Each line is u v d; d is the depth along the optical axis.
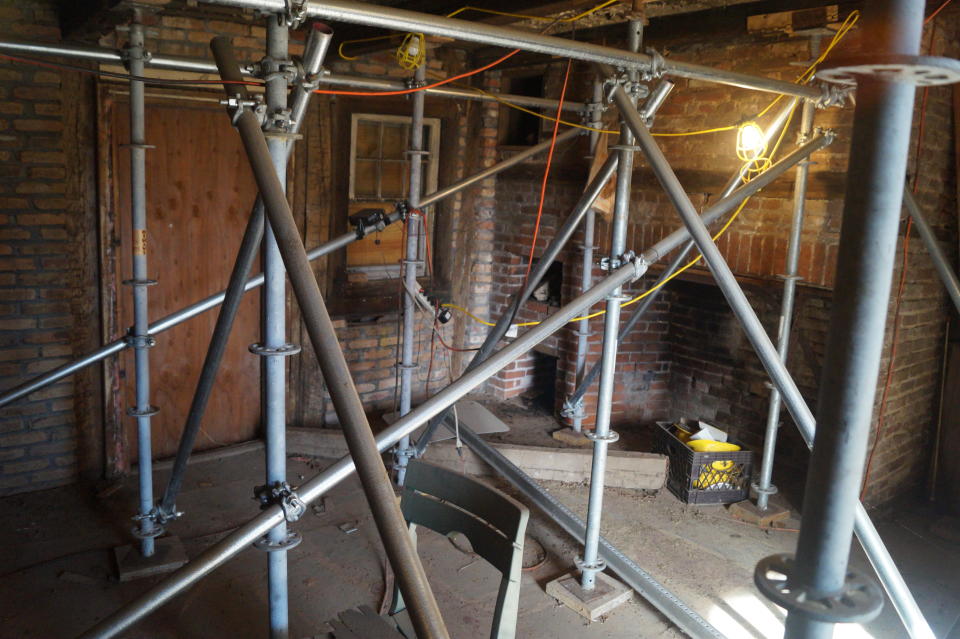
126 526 4.01
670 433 4.75
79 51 2.93
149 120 4.41
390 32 3.99
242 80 1.93
